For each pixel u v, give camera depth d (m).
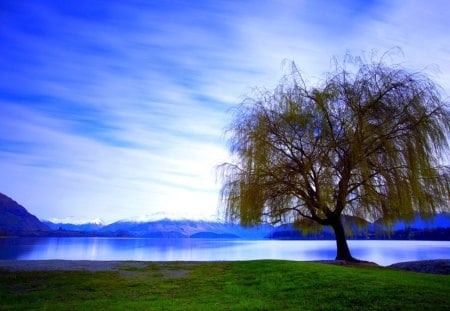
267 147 23.59
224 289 14.58
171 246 106.31
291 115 23.53
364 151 21.89
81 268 20.59
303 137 23.36
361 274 15.02
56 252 63.31
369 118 22.34
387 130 21.88
